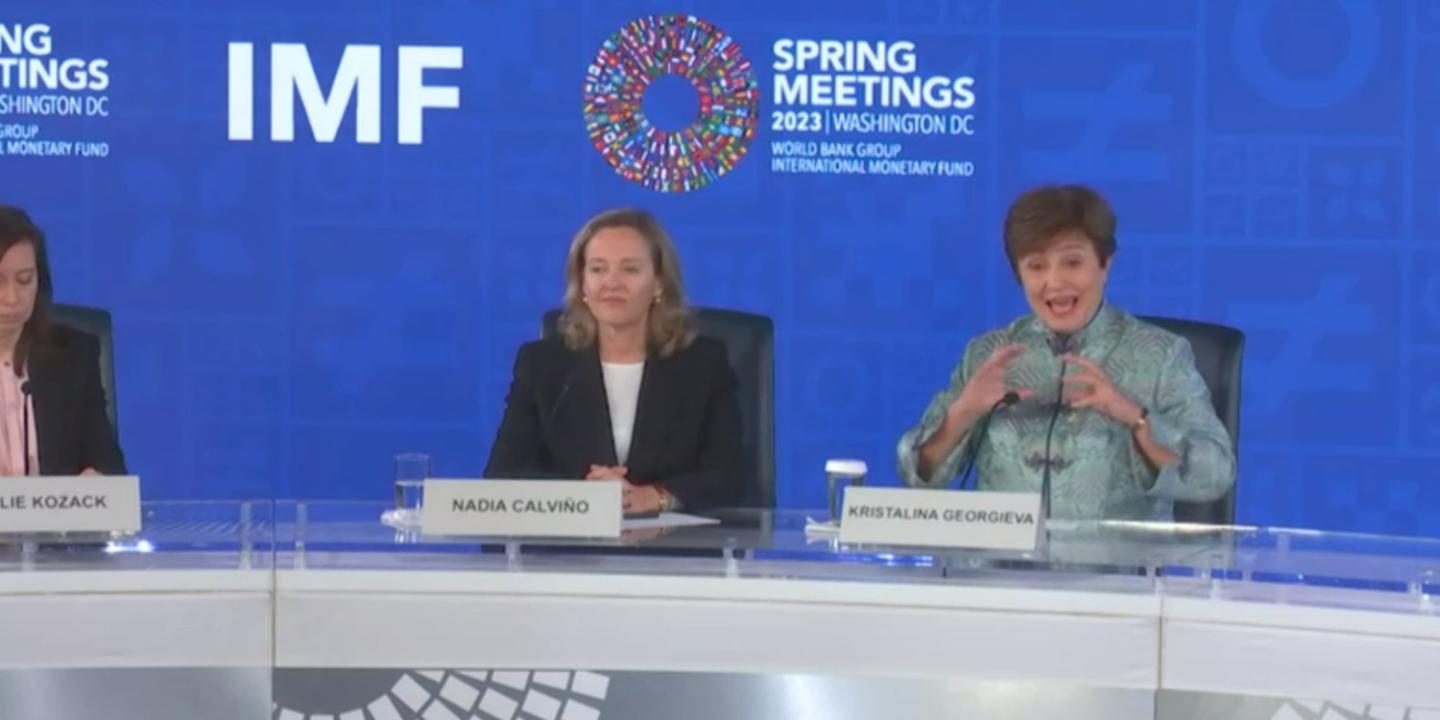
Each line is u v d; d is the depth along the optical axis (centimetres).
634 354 888
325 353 1138
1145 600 502
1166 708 503
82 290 1125
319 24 1121
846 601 512
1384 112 1105
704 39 1125
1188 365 876
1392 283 1114
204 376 1134
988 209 1127
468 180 1130
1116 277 1120
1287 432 1123
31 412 876
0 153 1117
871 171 1129
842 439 1141
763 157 1130
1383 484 1124
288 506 666
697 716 516
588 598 517
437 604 518
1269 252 1115
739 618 514
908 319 1134
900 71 1123
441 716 519
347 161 1127
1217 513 870
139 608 515
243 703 518
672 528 621
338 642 518
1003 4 1116
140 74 1120
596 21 1125
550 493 572
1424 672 480
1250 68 1108
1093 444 854
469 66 1126
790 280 1135
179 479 1138
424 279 1135
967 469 874
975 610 507
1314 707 491
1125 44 1112
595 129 1129
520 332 1139
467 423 1144
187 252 1127
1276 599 504
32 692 513
